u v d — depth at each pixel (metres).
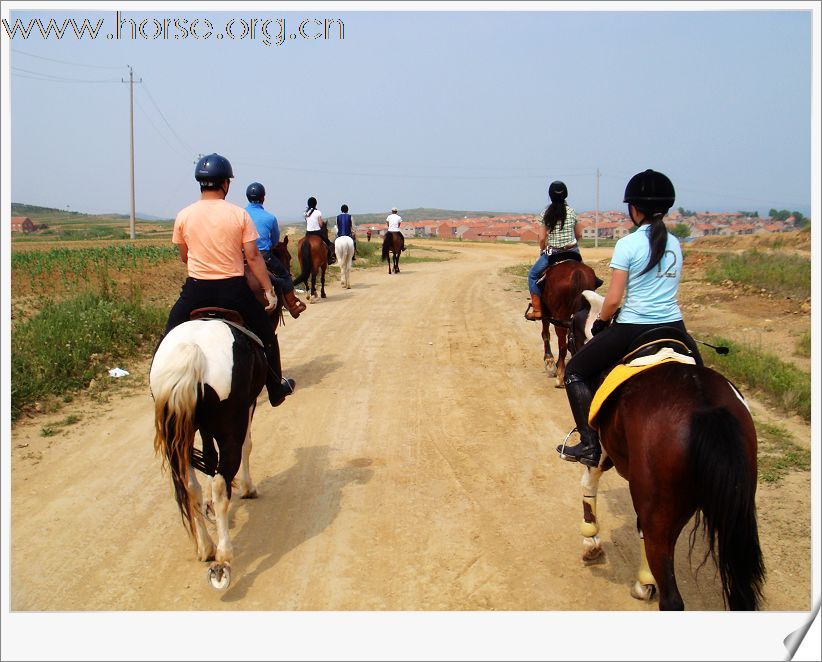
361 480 6.56
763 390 8.71
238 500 6.19
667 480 3.55
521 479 6.57
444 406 8.66
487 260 32.94
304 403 8.80
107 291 12.80
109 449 7.17
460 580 4.92
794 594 4.66
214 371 4.52
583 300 5.82
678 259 4.33
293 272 20.72
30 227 61.56
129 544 5.42
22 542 5.41
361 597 4.72
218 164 5.25
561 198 8.93
